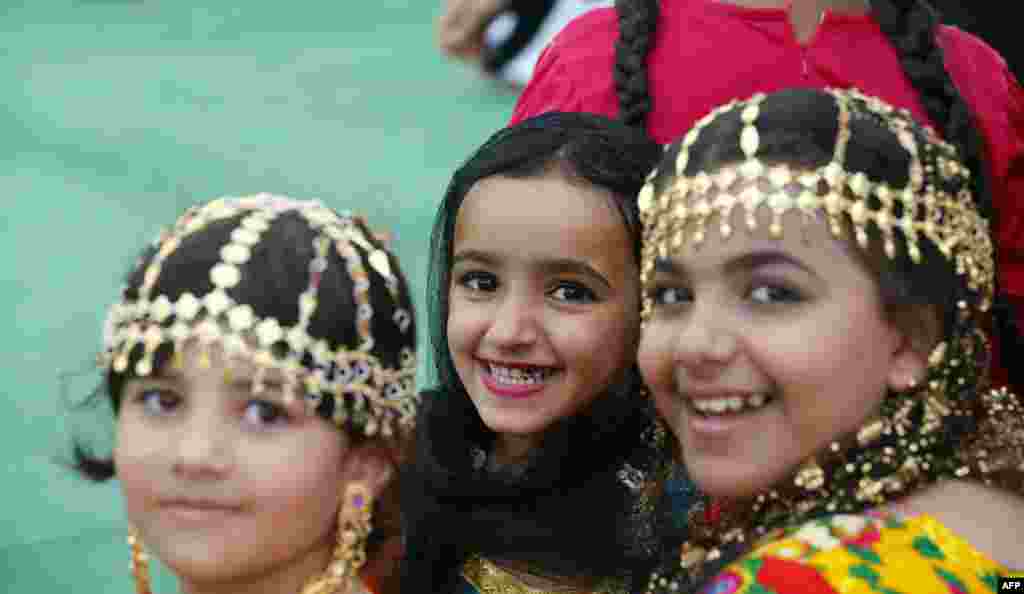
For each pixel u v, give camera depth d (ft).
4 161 23.62
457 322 7.68
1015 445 6.22
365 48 28.71
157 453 6.26
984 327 6.77
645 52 8.53
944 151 6.31
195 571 6.28
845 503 5.98
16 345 16.88
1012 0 12.63
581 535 7.56
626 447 7.73
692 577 6.55
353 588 6.70
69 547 13.17
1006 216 8.41
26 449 14.74
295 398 6.31
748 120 6.10
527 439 7.88
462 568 7.76
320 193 21.44
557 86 8.85
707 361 5.90
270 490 6.27
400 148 23.00
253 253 6.39
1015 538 5.86
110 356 6.56
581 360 7.52
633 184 7.52
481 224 7.53
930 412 6.04
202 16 32.30
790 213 5.86
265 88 26.55
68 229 20.58
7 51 29.96
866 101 6.36
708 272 5.96
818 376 5.83
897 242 5.92
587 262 7.45
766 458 5.99
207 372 6.25
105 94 26.81
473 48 23.84
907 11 8.54
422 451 7.80
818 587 5.50
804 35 8.53
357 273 6.57
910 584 5.51
